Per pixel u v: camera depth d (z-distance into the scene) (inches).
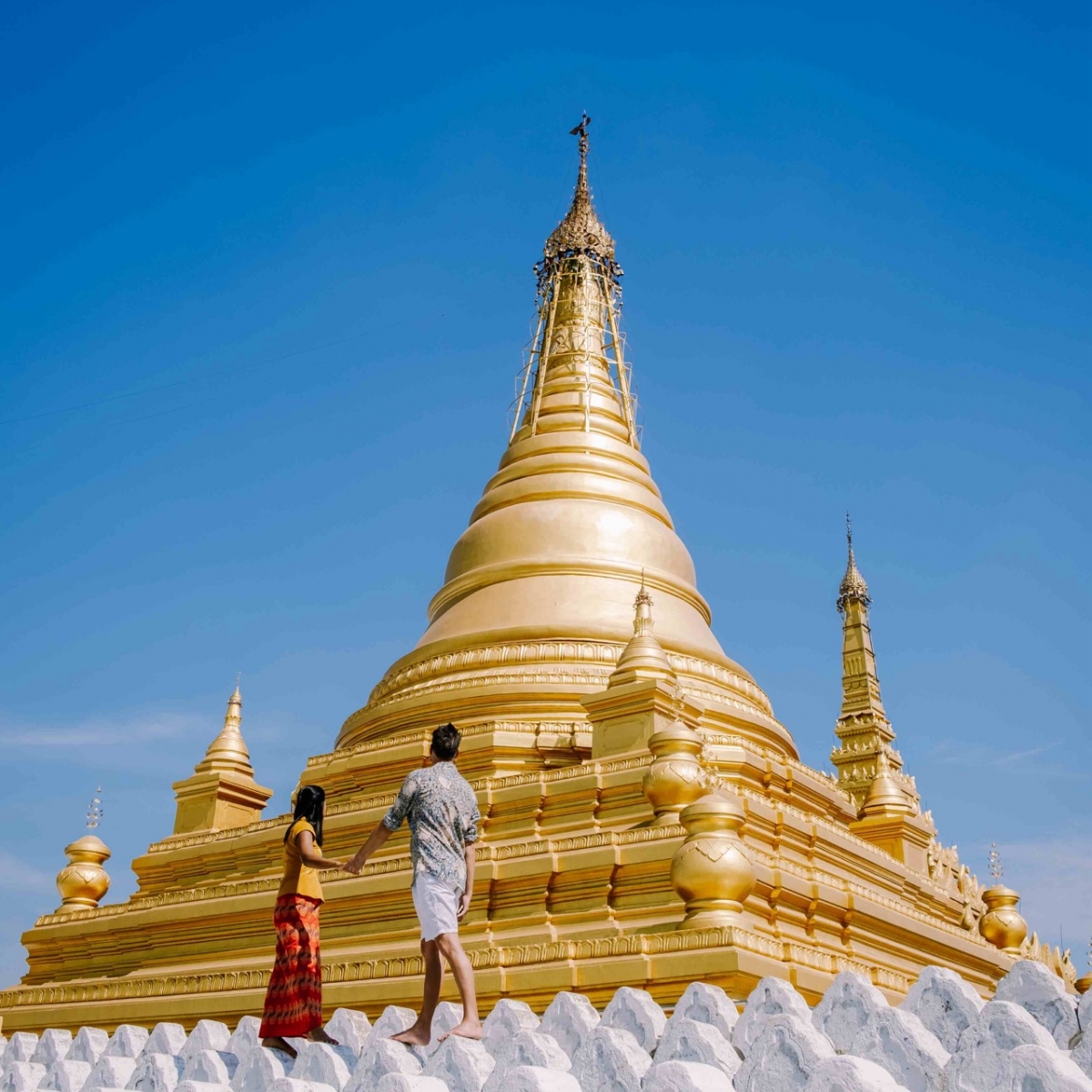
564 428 1627.7
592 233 1815.9
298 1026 597.9
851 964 930.7
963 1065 439.2
